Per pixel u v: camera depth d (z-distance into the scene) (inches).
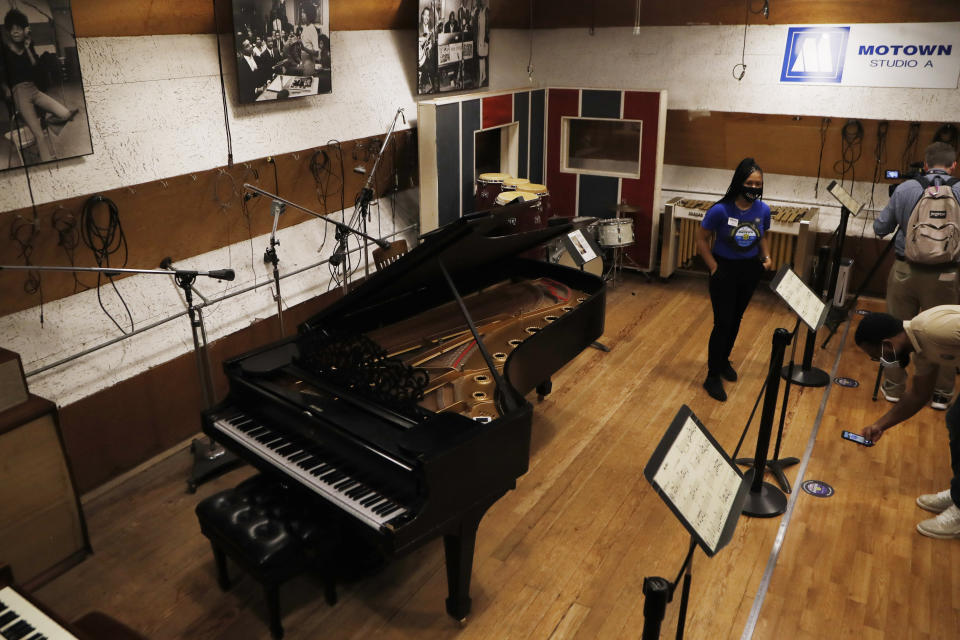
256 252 187.9
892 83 237.3
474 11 242.1
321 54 190.2
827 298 221.9
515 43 281.1
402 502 102.9
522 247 147.3
